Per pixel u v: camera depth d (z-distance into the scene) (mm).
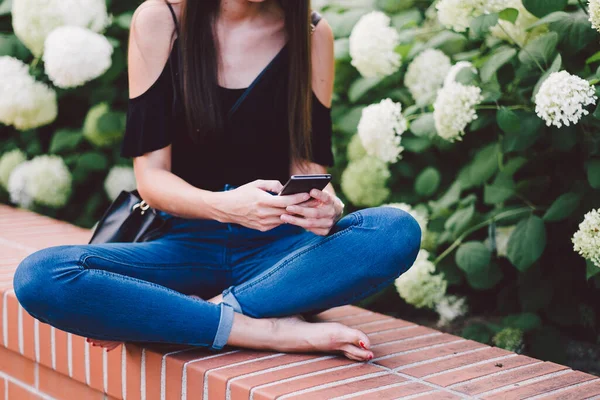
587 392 1582
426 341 1910
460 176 2516
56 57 2816
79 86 3268
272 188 1701
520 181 2436
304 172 1988
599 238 1938
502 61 2232
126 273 1760
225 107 1884
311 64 1943
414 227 1762
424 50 2674
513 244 2223
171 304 1678
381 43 2559
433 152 2740
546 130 2242
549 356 2248
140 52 1833
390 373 1668
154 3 1865
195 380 1659
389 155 2475
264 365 1686
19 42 3377
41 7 2977
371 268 1724
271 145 1938
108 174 3258
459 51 2674
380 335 1959
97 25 3064
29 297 1615
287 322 1775
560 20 2180
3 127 3688
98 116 3127
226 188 1874
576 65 2211
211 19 1871
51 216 3451
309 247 1757
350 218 1759
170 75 1858
